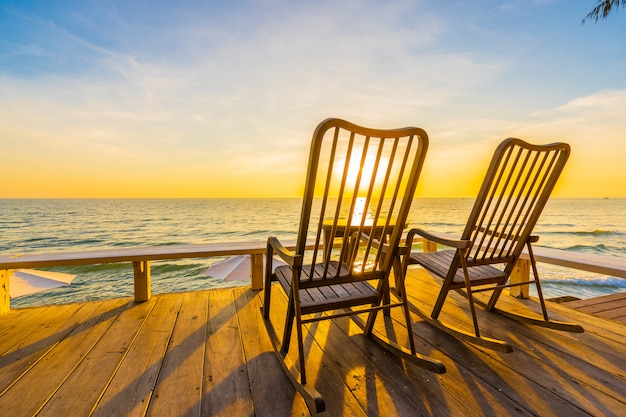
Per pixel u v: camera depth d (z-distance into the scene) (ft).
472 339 4.93
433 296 7.76
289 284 4.22
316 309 3.89
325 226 7.20
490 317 6.23
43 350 4.94
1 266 6.41
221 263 12.53
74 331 5.68
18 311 6.73
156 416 3.28
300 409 3.39
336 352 4.78
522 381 3.90
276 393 3.71
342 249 3.95
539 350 4.78
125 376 4.13
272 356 4.71
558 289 19.20
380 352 4.78
